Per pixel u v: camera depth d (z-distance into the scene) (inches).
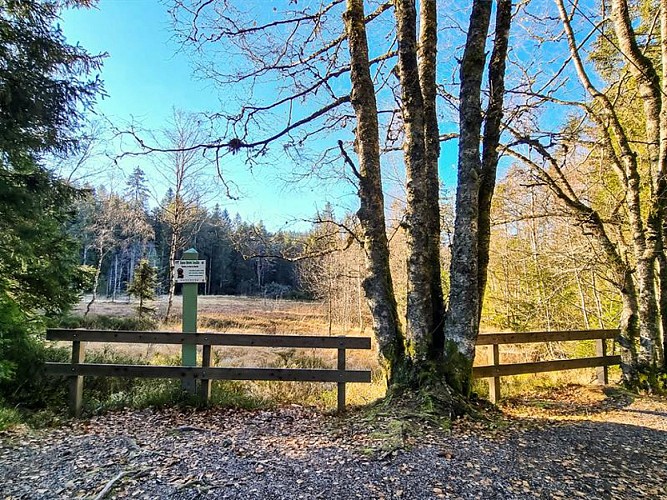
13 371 206.2
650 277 252.5
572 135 269.7
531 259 491.5
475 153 199.9
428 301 203.6
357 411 196.4
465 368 192.2
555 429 168.9
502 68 214.5
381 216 223.3
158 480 118.2
